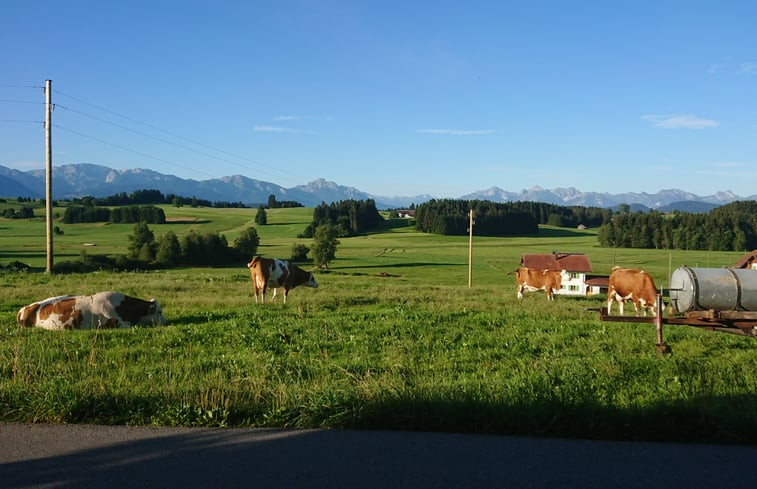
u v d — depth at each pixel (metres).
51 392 7.08
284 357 11.23
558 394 7.36
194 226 188.00
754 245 136.88
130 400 7.12
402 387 7.62
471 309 20.20
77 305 14.42
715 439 6.20
